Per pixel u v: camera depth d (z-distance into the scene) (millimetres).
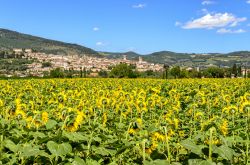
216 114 14250
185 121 12273
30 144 6352
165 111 13602
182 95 21562
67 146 5297
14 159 6102
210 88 30188
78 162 5473
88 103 14664
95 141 6887
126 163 6953
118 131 8852
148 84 37906
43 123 7816
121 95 18688
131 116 12500
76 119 7160
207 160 4676
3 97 21125
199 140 6957
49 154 5699
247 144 6336
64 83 38594
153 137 7676
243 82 38062
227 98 18406
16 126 8250
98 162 6430
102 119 10414
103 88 33938
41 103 17562
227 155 4953
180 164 4859
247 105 9828
